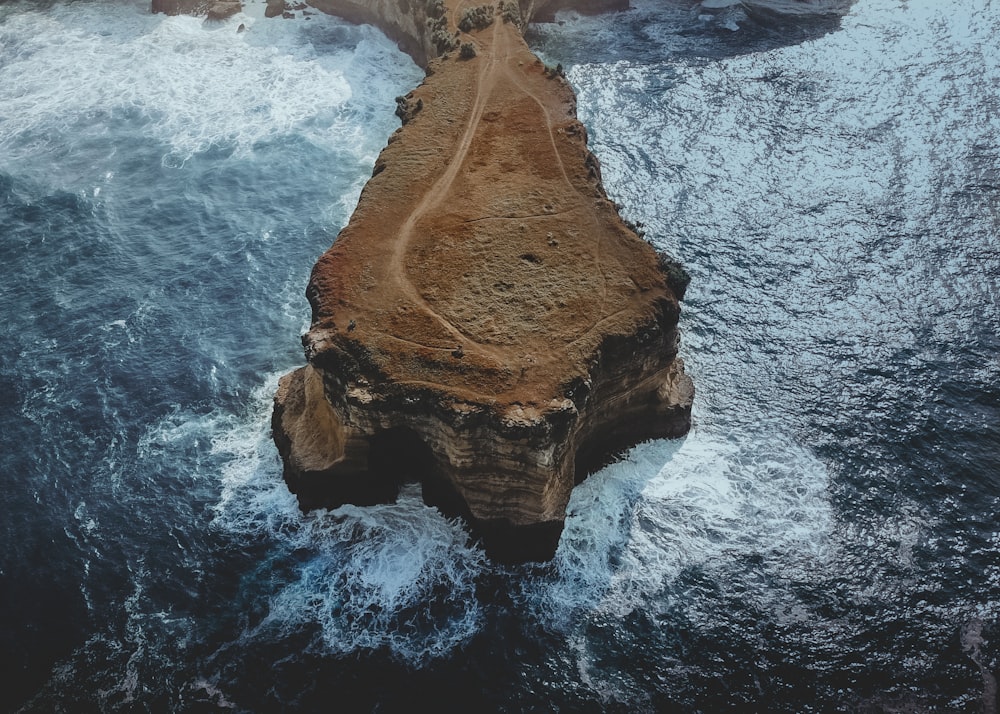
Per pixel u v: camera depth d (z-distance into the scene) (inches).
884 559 1736.0
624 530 1780.3
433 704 1486.2
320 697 1493.6
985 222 2605.8
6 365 2124.8
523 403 1647.4
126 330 2228.1
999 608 1646.2
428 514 1801.2
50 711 1470.2
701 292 2356.1
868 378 2122.3
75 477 1867.6
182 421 1998.0
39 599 1635.1
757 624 1619.1
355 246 2058.3
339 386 1745.8
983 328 2258.9
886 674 1542.8
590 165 2393.0
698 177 2790.4
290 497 1835.6
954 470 1909.4
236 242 2524.6
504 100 2743.6
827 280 2407.7
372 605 1641.2
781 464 1924.2
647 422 1951.3
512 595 1664.6
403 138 2517.2
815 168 2849.4
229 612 1624.0
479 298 1902.1
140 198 2706.7
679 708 1488.7
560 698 1501.0
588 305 1877.5
